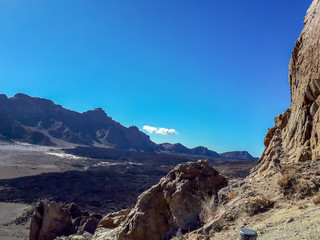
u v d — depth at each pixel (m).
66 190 98.12
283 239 7.62
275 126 22.34
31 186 97.75
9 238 45.94
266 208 11.62
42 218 46.19
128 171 157.88
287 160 15.70
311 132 15.52
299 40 20.14
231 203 13.33
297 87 19.16
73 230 45.59
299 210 9.90
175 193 15.73
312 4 20.02
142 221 15.72
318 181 11.28
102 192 100.81
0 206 70.12
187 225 14.41
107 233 20.39
